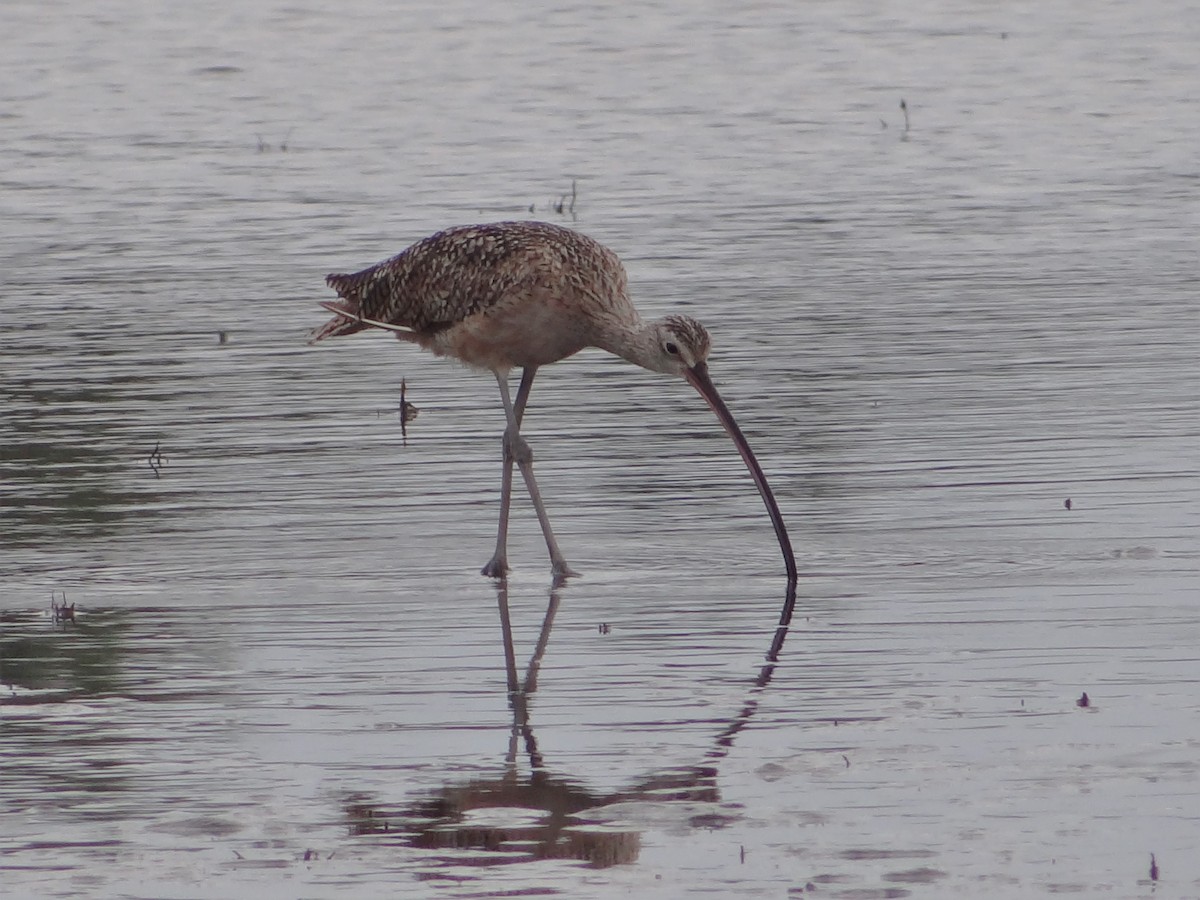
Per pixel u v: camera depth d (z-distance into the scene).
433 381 18.86
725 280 22.72
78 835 8.87
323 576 13.16
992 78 38.22
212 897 8.21
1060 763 9.42
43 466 15.99
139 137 33.28
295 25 44.69
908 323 20.59
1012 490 14.73
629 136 32.97
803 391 18.00
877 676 10.84
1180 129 33.03
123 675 11.16
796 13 45.97
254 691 10.84
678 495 14.98
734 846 8.61
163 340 20.36
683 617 12.12
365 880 8.36
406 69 39.69
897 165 30.38
